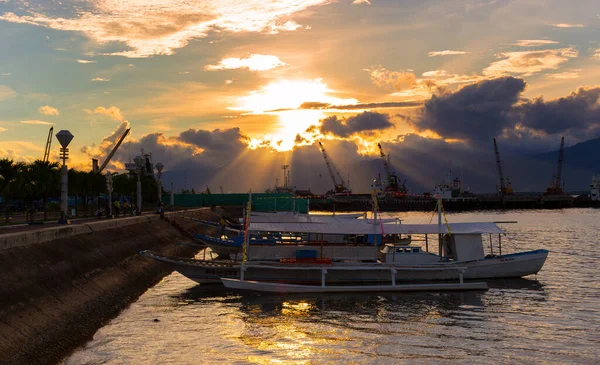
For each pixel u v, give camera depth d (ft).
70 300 130.00
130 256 205.98
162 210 350.43
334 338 122.31
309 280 185.88
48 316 114.32
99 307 138.62
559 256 276.21
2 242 128.47
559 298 166.81
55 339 107.24
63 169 215.92
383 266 187.21
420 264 191.72
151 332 125.59
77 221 255.09
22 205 394.93
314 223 202.18
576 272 218.38
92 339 118.32
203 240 259.80
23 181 277.44
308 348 114.73
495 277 199.72
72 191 366.22
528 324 134.72
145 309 151.23
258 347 115.34
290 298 167.73
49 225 213.25
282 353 111.24
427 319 140.26
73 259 157.07
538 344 117.50
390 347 115.34
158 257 185.57
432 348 114.73
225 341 119.55
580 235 424.87
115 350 110.83
